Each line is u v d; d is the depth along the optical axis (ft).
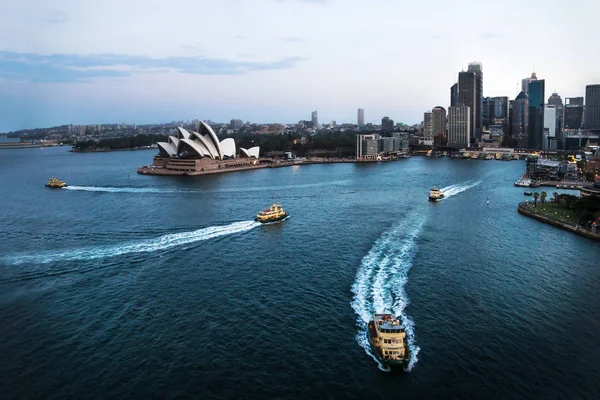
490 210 553.23
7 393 184.14
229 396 183.32
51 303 266.98
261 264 335.47
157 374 196.85
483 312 254.47
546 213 507.71
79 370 199.82
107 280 303.07
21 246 379.55
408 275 311.47
